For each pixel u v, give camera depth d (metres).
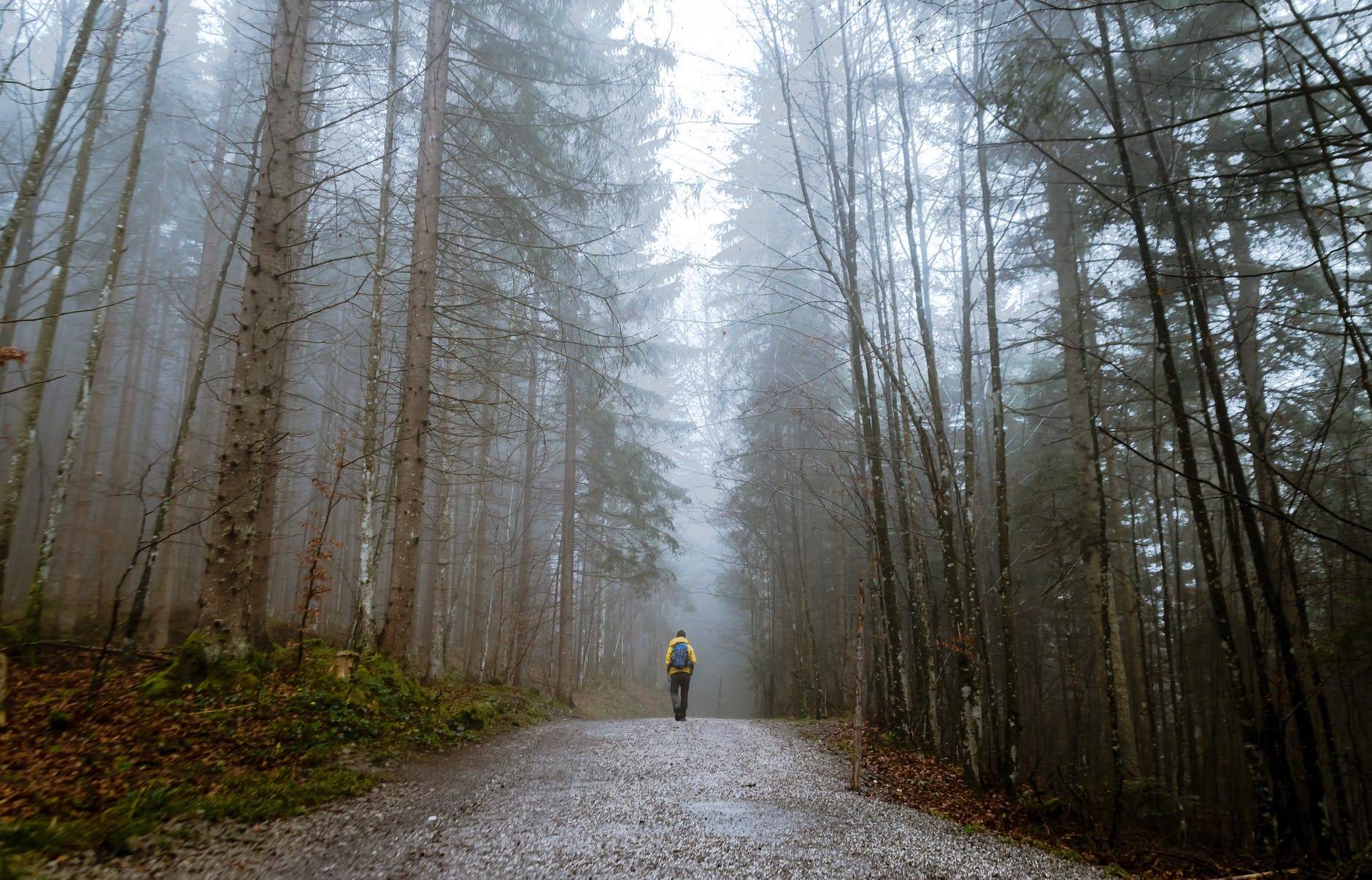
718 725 15.05
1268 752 8.01
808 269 12.99
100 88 11.74
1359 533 9.87
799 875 4.71
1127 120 10.13
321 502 20.81
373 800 6.29
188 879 4.12
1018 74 7.44
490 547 24.77
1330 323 11.08
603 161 14.71
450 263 14.05
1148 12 8.33
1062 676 16.92
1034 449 17.62
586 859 4.81
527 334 13.70
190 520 19.34
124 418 21.59
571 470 21.88
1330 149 7.74
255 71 16.33
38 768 5.63
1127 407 13.27
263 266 9.25
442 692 13.38
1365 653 9.00
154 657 9.38
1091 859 7.15
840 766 9.72
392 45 13.17
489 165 13.85
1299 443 10.75
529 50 13.73
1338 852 7.85
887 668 14.42
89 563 23.12
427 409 12.05
